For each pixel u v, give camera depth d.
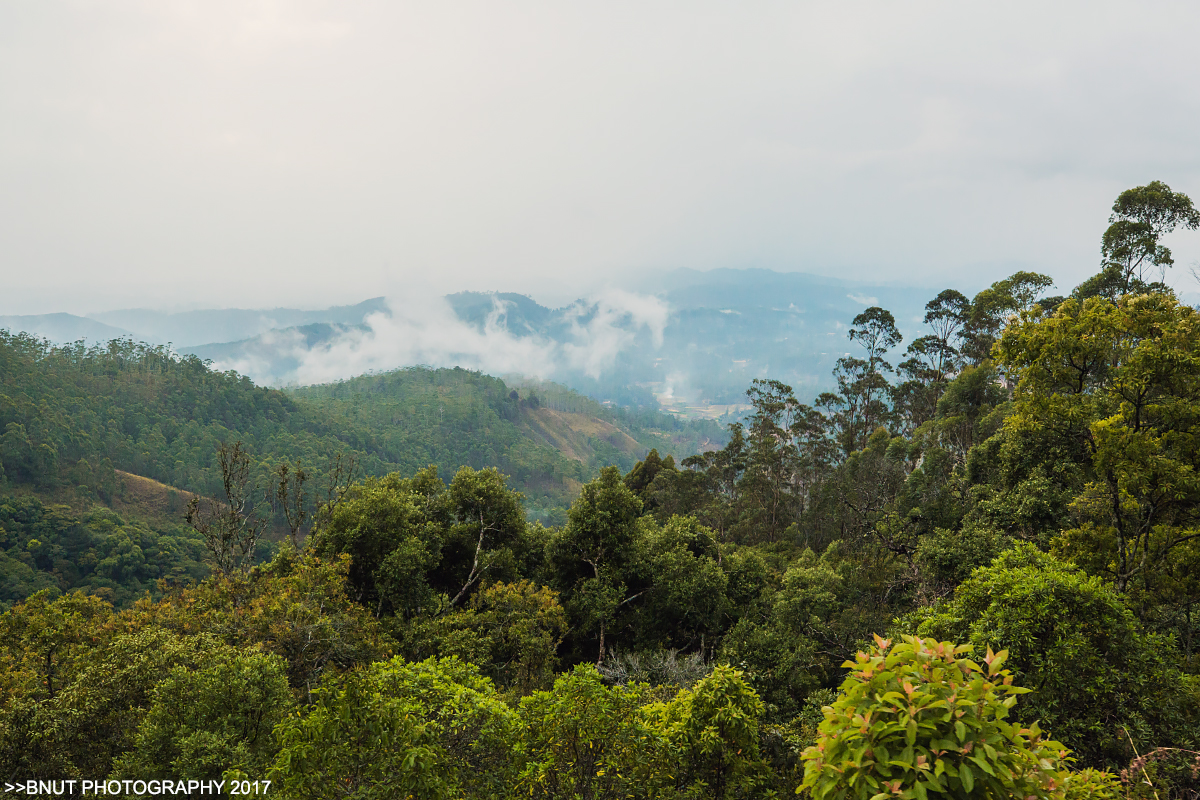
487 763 9.08
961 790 3.79
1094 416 16.31
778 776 12.21
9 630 17.41
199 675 12.27
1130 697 9.40
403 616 24.14
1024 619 10.12
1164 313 15.20
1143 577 14.88
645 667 21.66
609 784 9.10
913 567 22.12
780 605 22.53
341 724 7.16
